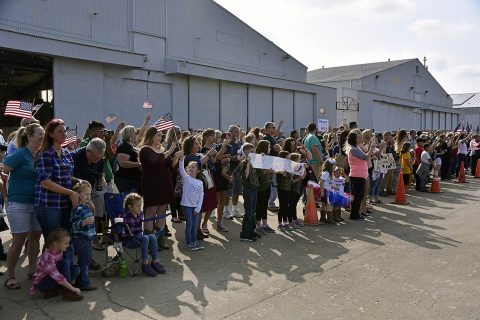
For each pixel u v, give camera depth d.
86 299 4.95
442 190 14.31
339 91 42.03
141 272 5.88
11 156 5.11
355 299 4.98
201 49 27.20
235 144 9.42
